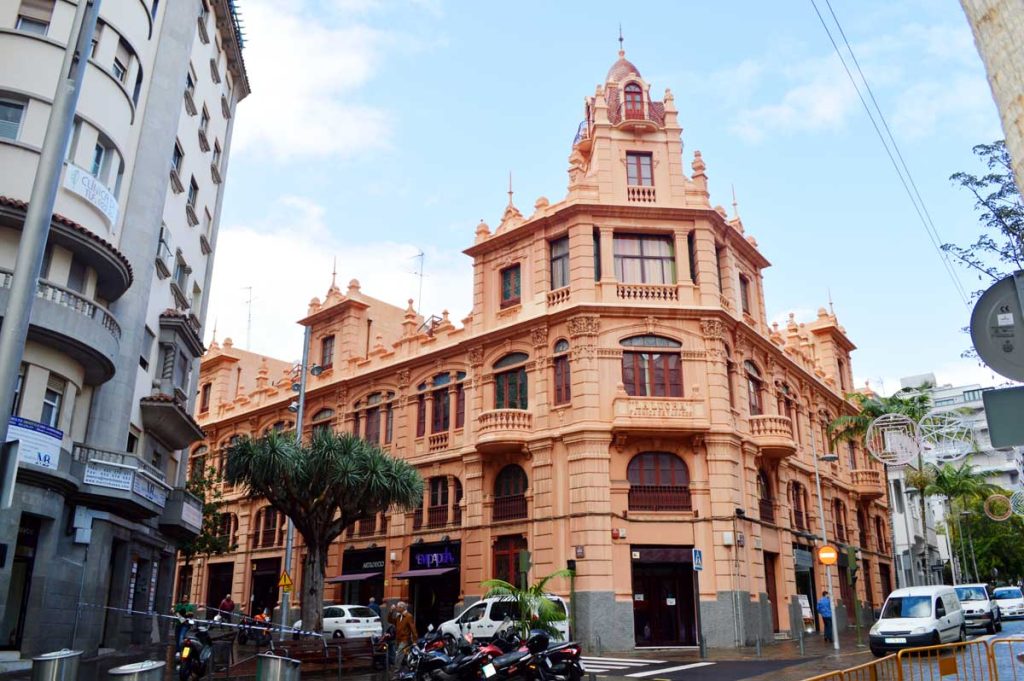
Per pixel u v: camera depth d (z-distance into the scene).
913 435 22.22
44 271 18.62
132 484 20.38
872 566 44.25
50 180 10.02
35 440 17.22
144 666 9.78
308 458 24.64
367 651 20.20
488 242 33.50
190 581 45.88
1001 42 2.93
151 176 23.70
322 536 24.73
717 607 26.92
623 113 32.59
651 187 31.33
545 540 28.23
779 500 32.53
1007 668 16.53
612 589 26.53
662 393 29.14
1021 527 66.62
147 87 24.08
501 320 32.34
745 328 31.94
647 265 30.73
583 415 28.27
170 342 25.81
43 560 17.86
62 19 19.89
